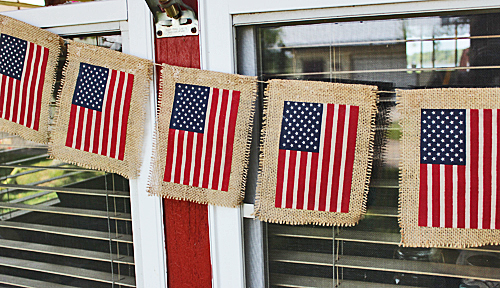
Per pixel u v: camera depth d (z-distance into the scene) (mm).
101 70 1607
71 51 1635
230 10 1488
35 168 1896
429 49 1395
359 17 1427
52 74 1688
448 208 1319
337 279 1554
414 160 1334
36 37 1691
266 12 1475
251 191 1577
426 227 1341
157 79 1598
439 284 1469
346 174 1384
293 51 1505
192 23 1526
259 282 1612
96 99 1615
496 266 1410
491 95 1274
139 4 1588
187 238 1625
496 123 1275
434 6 1346
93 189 1817
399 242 1478
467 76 1378
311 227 1552
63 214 1884
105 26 1675
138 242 1737
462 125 1293
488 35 1345
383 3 1368
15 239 1981
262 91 1546
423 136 1321
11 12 1768
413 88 1422
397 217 1467
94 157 1649
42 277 1971
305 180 1409
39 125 1712
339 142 1378
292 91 1403
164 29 1560
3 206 1976
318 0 1407
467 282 1442
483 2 1312
